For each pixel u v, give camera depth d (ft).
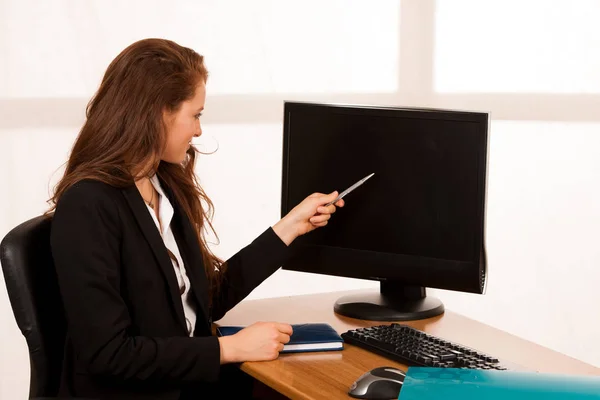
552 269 10.93
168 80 5.45
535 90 10.53
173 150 5.65
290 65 10.28
